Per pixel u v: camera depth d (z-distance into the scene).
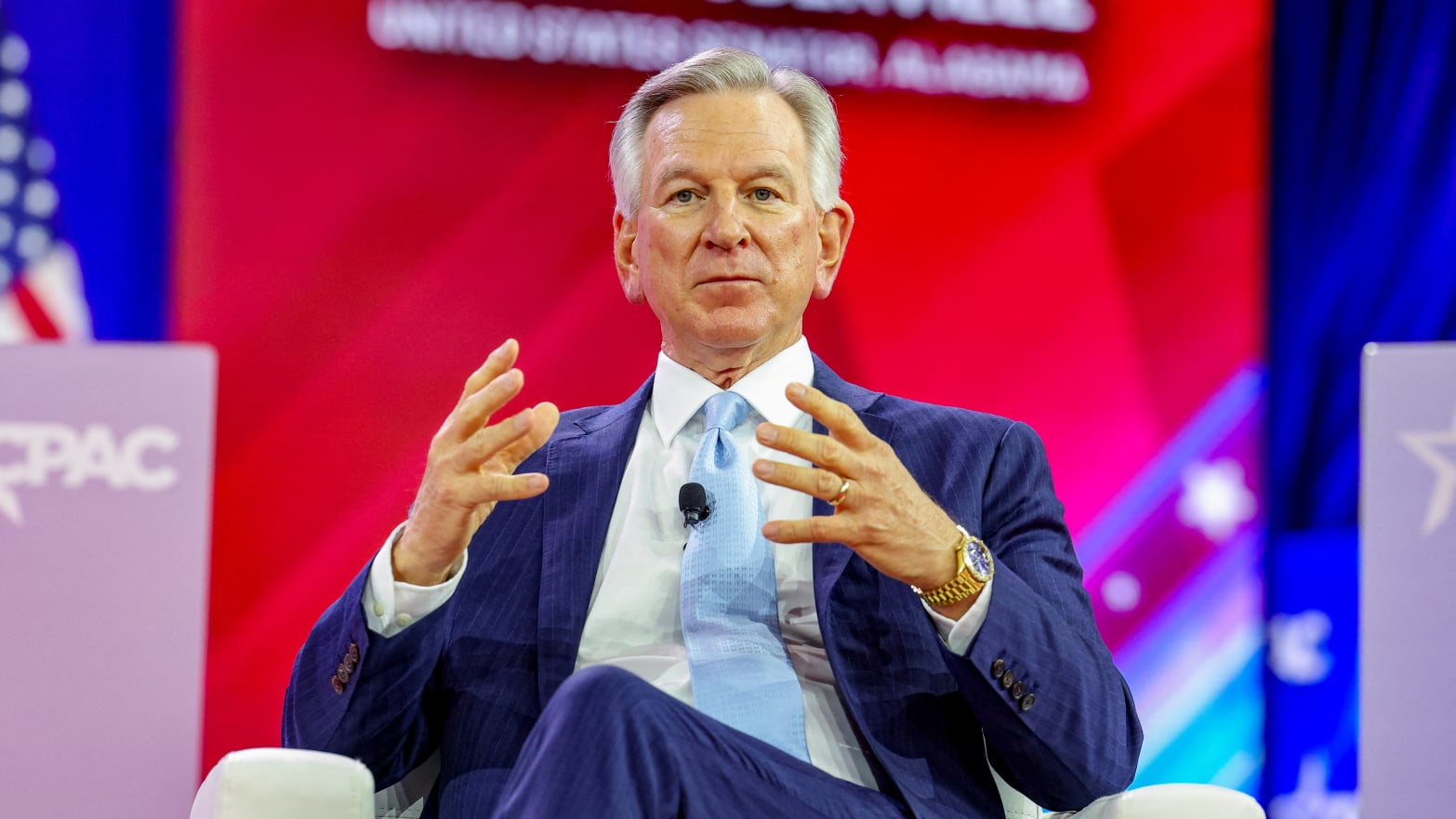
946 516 4.68
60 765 7.75
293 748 5.02
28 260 9.60
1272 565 11.04
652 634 5.29
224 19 9.80
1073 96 10.81
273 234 9.86
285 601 9.86
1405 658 7.55
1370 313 11.21
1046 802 5.07
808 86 5.84
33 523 7.80
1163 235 10.91
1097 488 10.79
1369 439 7.71
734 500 5.30
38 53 9.64
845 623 5.16
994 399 10.67
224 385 9.79
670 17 10.30
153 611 7.90
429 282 10.03
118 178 9.71
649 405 5.84
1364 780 7.57
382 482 9.96
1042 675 4.76
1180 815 4.59
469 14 10.05
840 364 10.50
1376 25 11.25
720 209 5.48
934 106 10.62
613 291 10.25
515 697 5.21
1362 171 11.23
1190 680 10.87
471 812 5.02
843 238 6.11
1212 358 10.95
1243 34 11.02
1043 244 10.76
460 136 10.06
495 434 4.60
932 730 5.07
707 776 4.34
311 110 9.89
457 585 5.40
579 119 10.21
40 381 7.86
